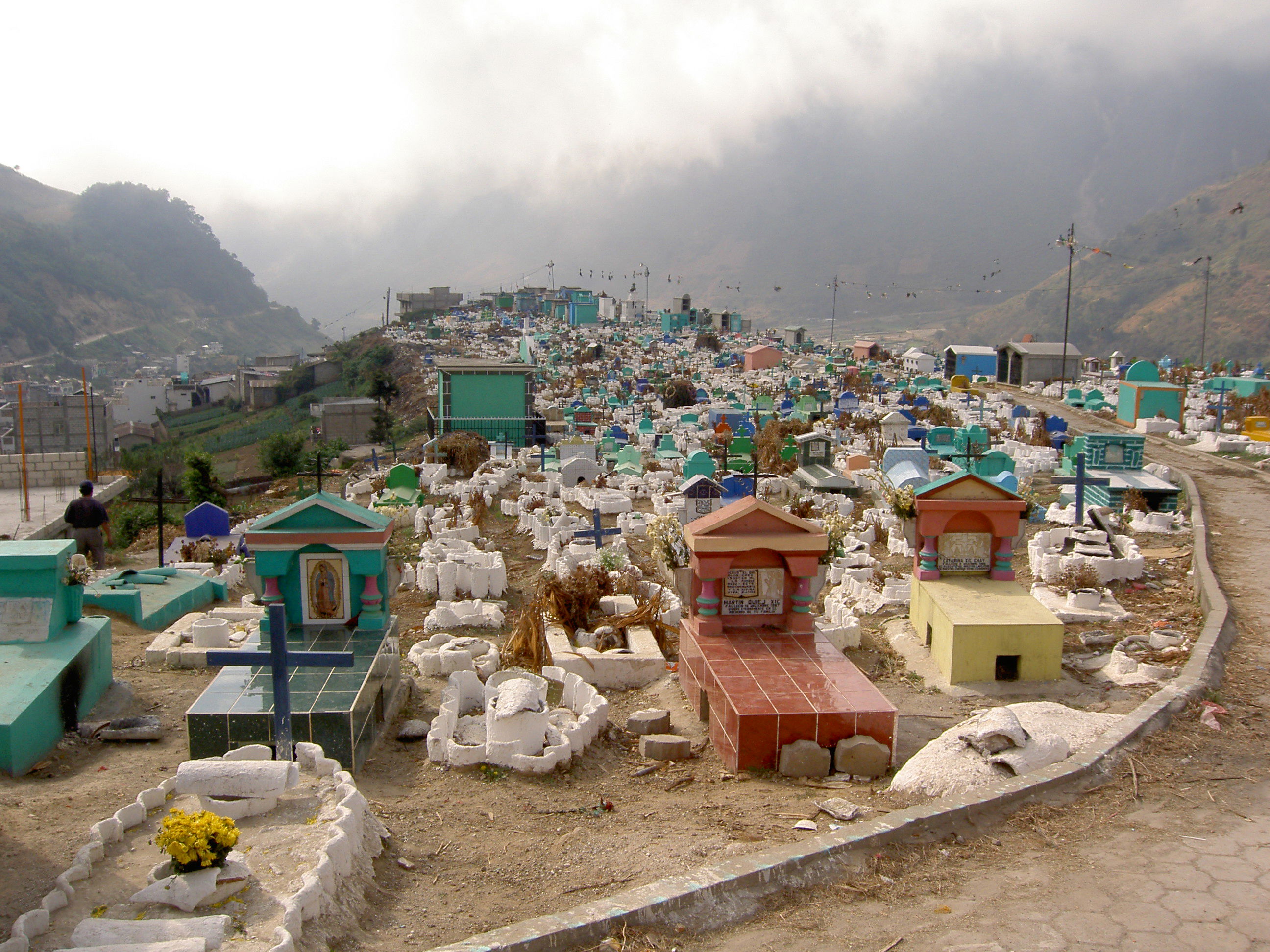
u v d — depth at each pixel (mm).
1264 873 6996
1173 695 10375
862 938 6238
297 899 5895
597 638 14438
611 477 33531
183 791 7453
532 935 6066
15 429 52594
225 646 13195
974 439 35312
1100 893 6742
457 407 50500
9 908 6008
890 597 16297
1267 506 24109
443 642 14062
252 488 44688
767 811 8648
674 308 140625
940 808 7875
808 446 33500
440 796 8945
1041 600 15508
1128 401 45125
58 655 10406
